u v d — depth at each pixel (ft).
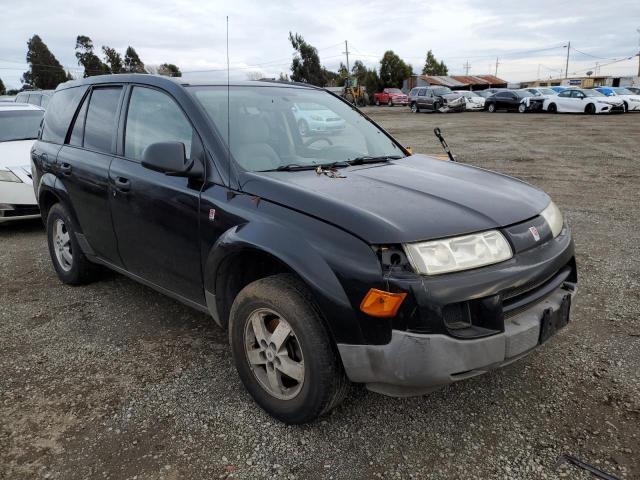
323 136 12.07
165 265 11.29
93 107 13.96
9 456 8.43
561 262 8.95
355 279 7.63
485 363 7.72
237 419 9.30
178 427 9.10
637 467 7.89
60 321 13.35
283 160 10.68
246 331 9.29
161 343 12.10
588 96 91.09
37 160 15.66
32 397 10.04
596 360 10.92
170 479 7.89
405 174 10.46
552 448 8.36
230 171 9.82
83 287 15.69
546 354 11.23
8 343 12.25
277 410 9.02
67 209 14.24
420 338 7.40
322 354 8.17
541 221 9.14
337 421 9.19
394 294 7.41
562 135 56.24
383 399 9.80
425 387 7.76
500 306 7.79
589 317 12.91
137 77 12.60
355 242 7.78
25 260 18.60
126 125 12.50
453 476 7.84
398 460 8.20
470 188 9.70
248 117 11.16
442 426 8.99
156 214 11.01
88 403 9.82
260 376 9.35
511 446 8.44
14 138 25.70
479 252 7.91
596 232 20.24
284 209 8.73
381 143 13.03
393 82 226.38
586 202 25.48
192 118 10.62
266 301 8.65
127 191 11.71
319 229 8.16
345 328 7.77
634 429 8.74
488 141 52.49
